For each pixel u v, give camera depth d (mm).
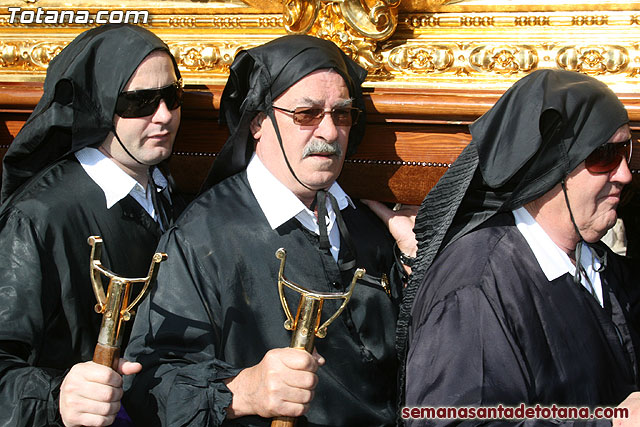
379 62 2477
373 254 2348
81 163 2281
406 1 2480
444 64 2439
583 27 2395
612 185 1780
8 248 2070
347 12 2422
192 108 2506
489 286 1742
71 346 2164
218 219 2131
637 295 2107
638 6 2336
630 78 2334
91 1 2783
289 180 2148
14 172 2336
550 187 1765
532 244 1830
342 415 2076
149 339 1987
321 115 2074
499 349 1658
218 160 2250
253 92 2129
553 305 1780
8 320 1988
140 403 1937
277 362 1773
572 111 1740
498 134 1812
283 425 1801
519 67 2396
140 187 2342
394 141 2441
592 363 1753
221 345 2053
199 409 1821
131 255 2283
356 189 2516
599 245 2068
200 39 2686
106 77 2205
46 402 1854
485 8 2445
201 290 2041
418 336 1763
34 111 2291
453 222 1944
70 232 2162
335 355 2115
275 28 2635
